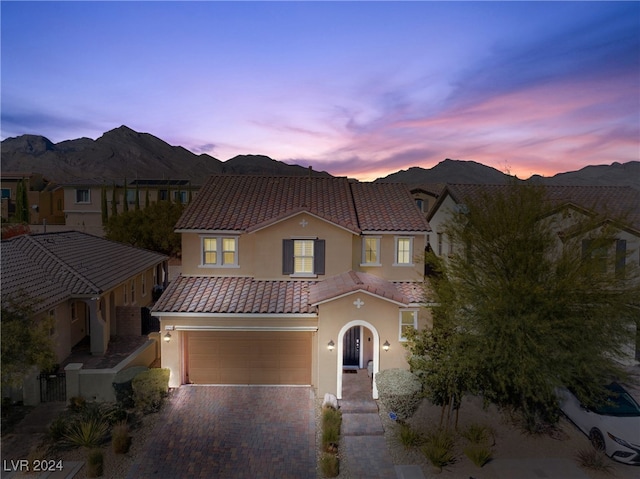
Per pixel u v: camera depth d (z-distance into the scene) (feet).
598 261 42.55
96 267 76.02
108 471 40.40
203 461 42.24
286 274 64.34
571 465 42.16
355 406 52.16
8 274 61.26
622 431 42.50
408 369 54.60
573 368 42.09
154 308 57.06
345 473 40.81
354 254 66.54
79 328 73.67
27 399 51.37
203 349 59.26
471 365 43.27
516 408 49.14
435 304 53.52
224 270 65.51
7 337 39.73
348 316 54.90
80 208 167.94
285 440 46.01
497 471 41.11
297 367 59.57
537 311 42.14
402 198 74.54
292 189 75.05
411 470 41.06
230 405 53.36
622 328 43.21
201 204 69.72
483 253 46.47
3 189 178.60
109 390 52.39
